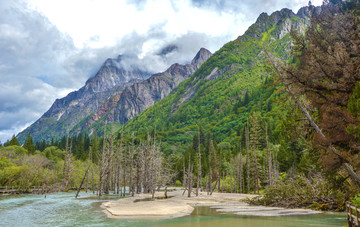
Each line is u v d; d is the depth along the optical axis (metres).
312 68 16.81
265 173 63.66
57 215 22.55
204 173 89.31
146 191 55.75
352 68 14.73
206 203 36.09
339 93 15.58
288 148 63.28
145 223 18.67
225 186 74.94
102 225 17.73
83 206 29.70
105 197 44.50
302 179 30.70
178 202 35.44
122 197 44.78
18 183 53.44
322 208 26.64
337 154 14.93
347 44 16.28
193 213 24.78
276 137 92.06
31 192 54.06
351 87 15.06
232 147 122.00
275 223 18.53
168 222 19.20
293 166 56.88
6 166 53.69
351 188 18.31
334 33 17.17
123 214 22.97
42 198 40.69
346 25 16.75
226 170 83.31
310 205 28.20
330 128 15.37
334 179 18.17
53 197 43.12
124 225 17.77
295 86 17.41
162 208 27.62
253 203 34.62
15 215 22.44
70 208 27.66
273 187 32.97
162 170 53.88
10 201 35.12
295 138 18.88
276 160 66.62
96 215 22.62
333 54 16.14
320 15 18.27
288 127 18.86
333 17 17.61
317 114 18.22
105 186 54.97
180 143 179.75
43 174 59.66
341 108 15.36
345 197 24.05
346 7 17.38
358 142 14.26
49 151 95.44
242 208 29.62
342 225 17.56
